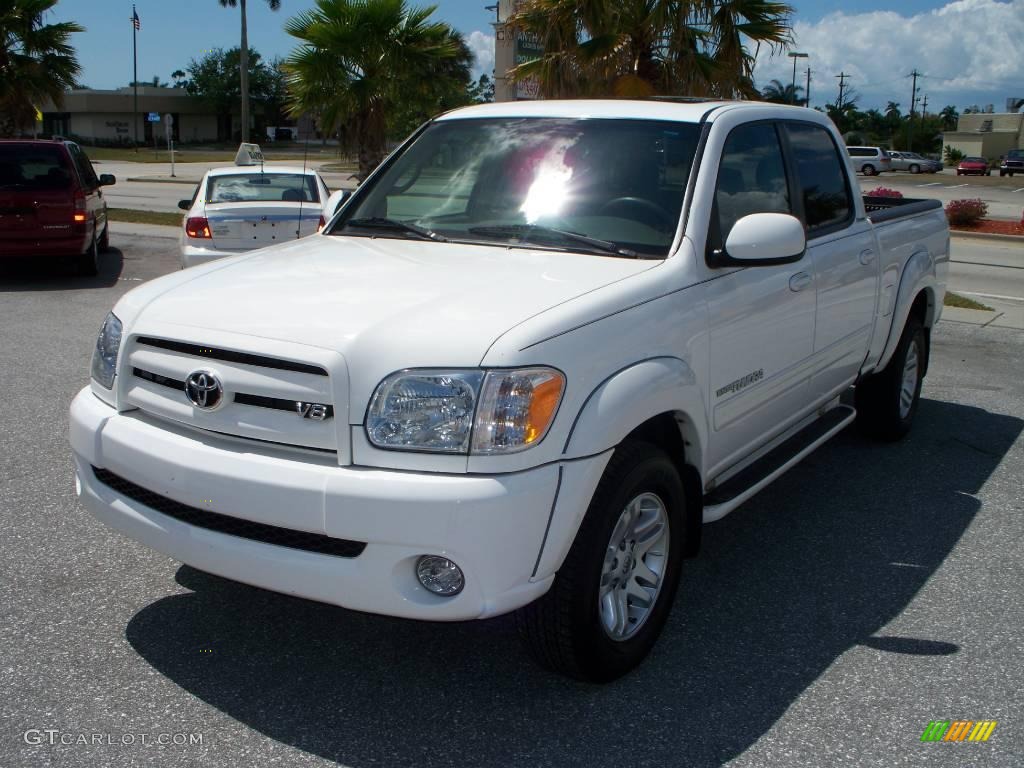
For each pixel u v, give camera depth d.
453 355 2.88
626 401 3.09
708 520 3.88
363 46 16.31
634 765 2.95
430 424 2.85
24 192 11.58
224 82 83.62
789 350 4.34
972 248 18.45
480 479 2.82
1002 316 10.92
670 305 3.46
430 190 4.32
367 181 4.66
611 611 3.31
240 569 3.03
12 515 4.68
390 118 17.34
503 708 3.22
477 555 2.81
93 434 3.33
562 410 2.94
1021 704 3.31
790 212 4.55
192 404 3.12
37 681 3.31
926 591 4.17
